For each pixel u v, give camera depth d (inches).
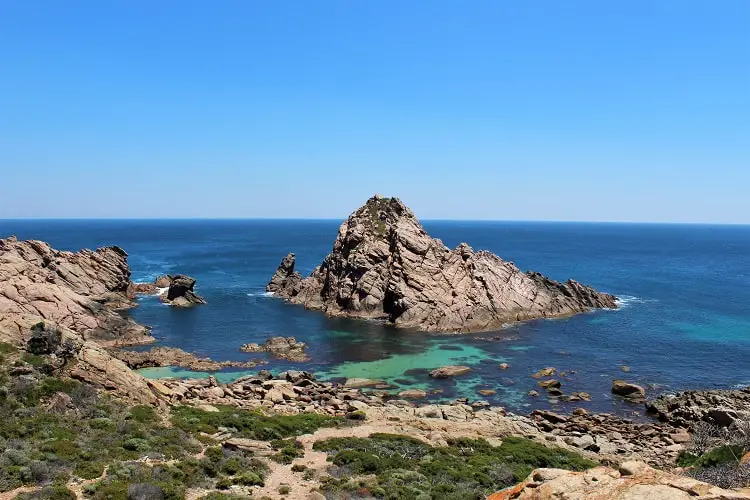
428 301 3809.1
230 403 1894.7
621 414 2146.9
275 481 1082.1
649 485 555.2
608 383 2524.6
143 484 900.0
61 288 3051.2
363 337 3376.0
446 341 3297.2
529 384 2498.8
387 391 2359.7
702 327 3676.2
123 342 2997.0
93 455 1042.7
